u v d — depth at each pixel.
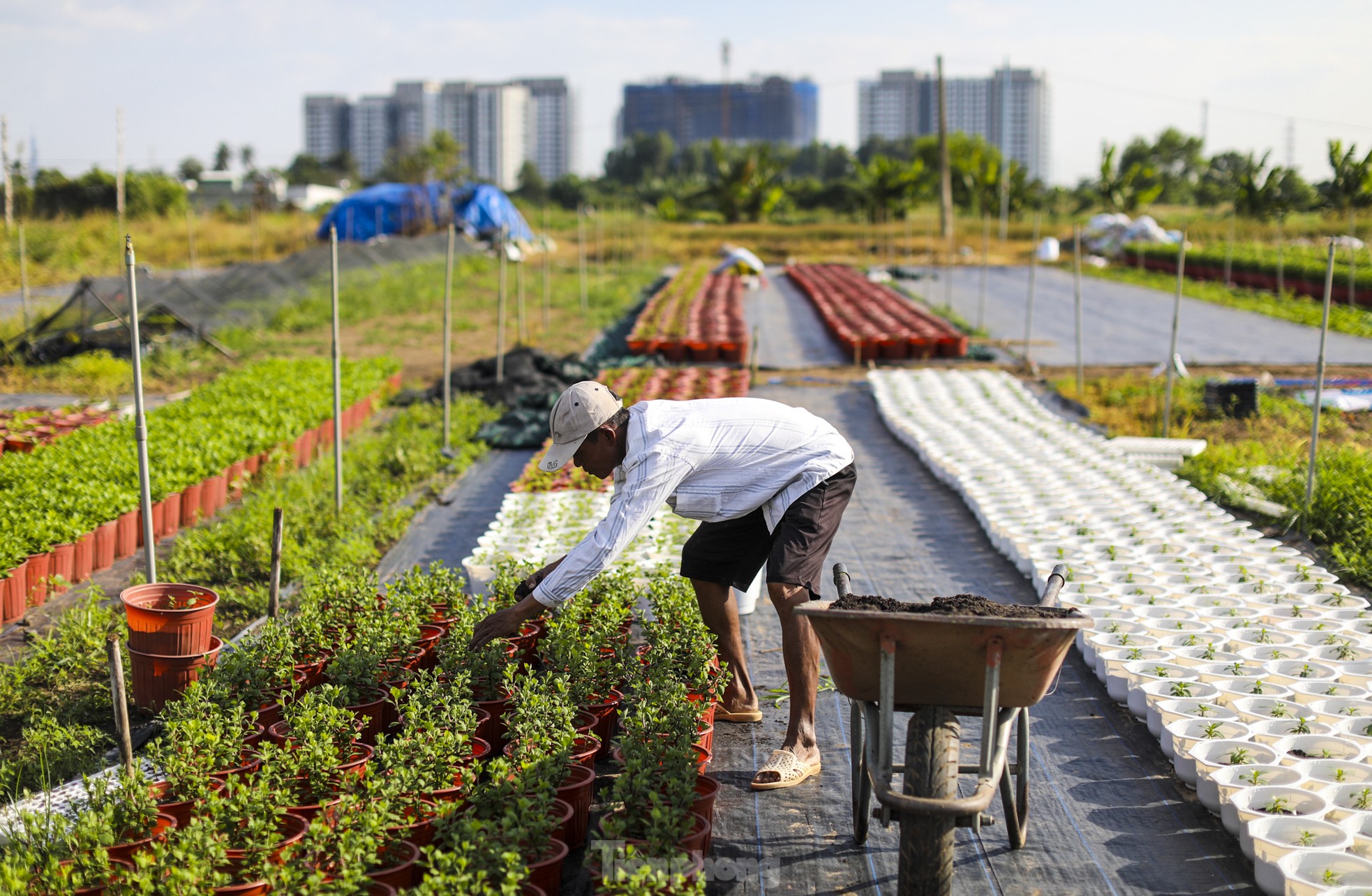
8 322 18.38
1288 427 11.80
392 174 44.94
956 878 3.88
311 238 39.00
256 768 4.16
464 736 4.16
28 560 7.05
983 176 47.25
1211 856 4.01
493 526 8.04
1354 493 8.10
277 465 10.25
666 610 5.61
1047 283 31.12
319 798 3.97
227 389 12.29
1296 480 8.71
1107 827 4.23
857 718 3.93
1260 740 4.50
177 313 18.39
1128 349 18.50
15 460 8.91
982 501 8.62
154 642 5.02
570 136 140.25
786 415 4.44
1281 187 25.59
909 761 3.34
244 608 6.94
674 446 4.20
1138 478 9.24
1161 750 4.85
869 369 16.48
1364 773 4.16
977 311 24.41
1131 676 5.22
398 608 5.86
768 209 51.81
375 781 3.78
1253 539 7.51
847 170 109.12
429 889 3.14
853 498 9.52
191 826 3.40
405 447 10.84
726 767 4.74
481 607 5.69
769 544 4.70
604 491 9.10
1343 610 5.96
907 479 10.17
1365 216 32.00
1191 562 6.97
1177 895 3.76
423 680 4.72
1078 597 6.38
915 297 27.28
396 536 8.47
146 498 5.91
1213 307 24.44
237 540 7.79
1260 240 36.12
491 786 3.84
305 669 5.30
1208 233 37.41
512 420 11.96
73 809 4.14
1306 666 5.24
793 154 85.69
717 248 43.00
